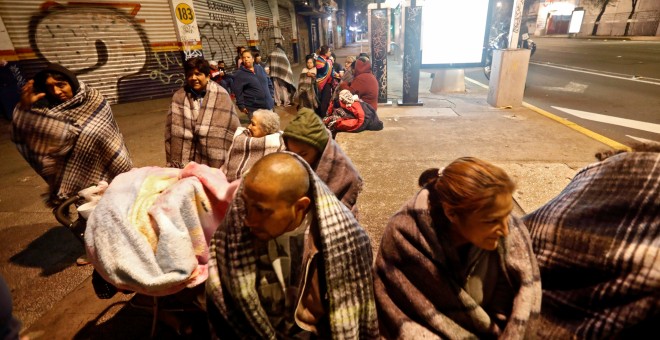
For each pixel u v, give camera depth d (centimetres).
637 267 85
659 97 689
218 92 240
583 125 520
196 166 146
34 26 744
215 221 140
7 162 507
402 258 102
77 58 808
